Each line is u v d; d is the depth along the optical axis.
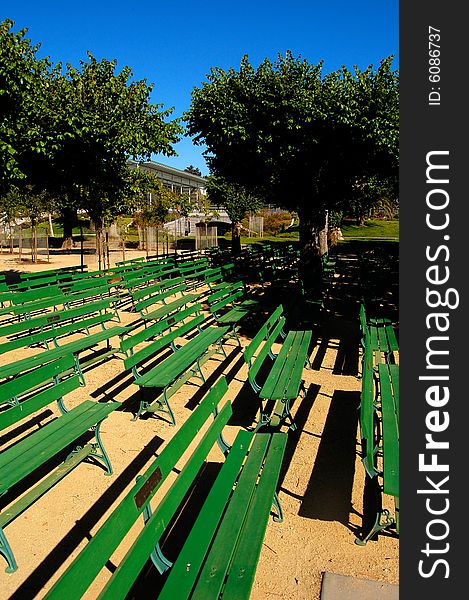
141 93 13.70
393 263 18.98
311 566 3.21
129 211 28.27
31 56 11.67
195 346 6.59
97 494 3.99
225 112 13.97
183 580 2.37
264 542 3.43
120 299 12.35
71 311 7.38
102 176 14.26
